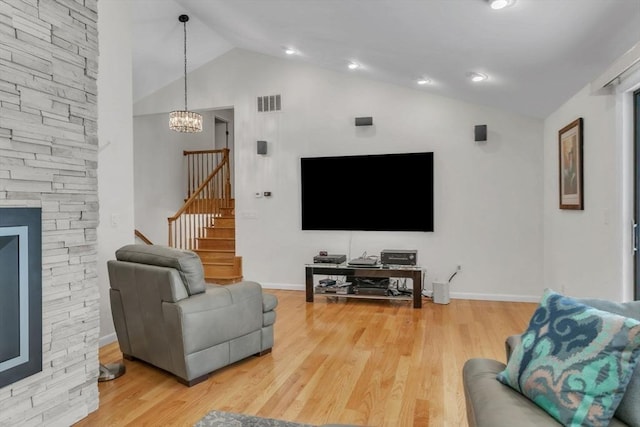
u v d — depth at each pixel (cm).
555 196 441
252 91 587
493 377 164
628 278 290
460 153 508
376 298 487
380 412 228
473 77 399
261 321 313
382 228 532
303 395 249
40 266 200
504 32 281
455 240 511
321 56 486
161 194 729
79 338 224
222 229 690
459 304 480
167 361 273
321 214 555
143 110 638
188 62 589
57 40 213
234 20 446
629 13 217
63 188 217
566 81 344
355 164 540
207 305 271
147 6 461
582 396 127
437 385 261
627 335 127
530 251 489
